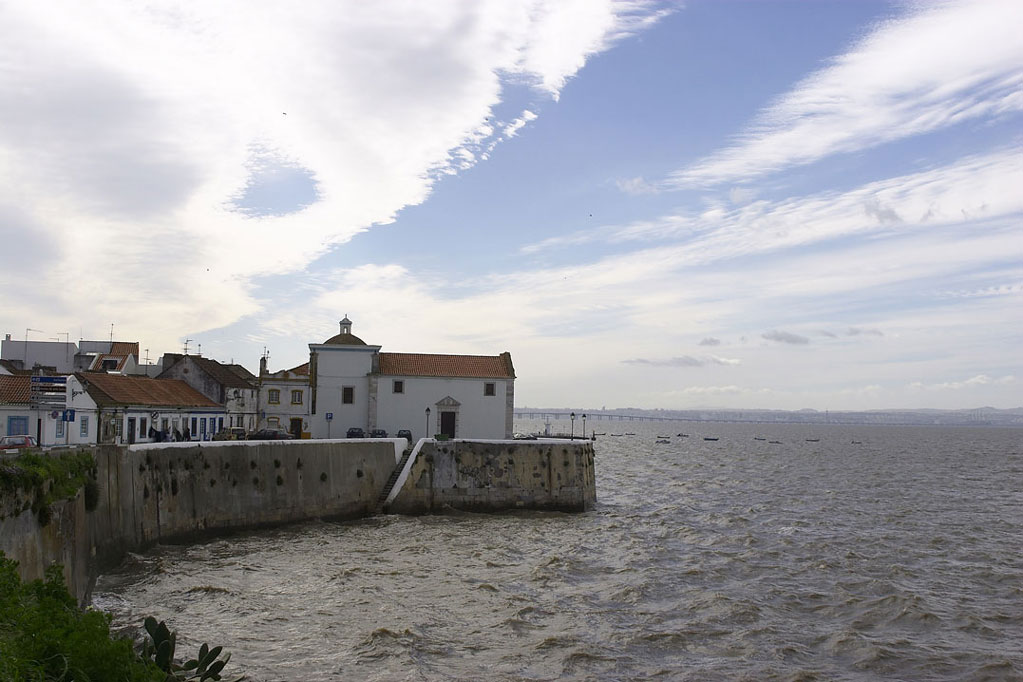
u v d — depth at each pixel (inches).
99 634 651.5
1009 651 1355.8
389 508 2559.1
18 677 548.7
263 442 2244.1
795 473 5004.9
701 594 1663.4
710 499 3380.9
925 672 1258.0
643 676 1211.9
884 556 2080.5
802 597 1658.5
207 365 3336.6
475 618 1461.6
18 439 1815.9
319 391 3240.7
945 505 3275.1
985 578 1856.5
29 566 1045.2
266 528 2222.0
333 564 1818.4
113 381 2596.0
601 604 1582.2
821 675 1233.4
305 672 1171.3
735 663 1274.6
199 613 1408.7
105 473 1606.8
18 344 3565.5
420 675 1176.8
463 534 2246.6
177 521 1937.7
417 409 3240.7
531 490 2694.4
